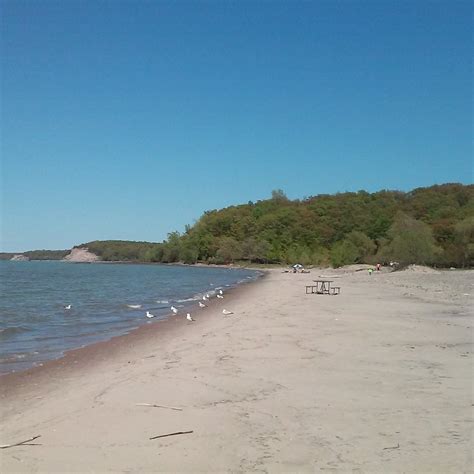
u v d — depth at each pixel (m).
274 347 16.55
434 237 98.38
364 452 7.39
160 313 31.44
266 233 159.50
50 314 31.02
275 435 8.13
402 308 30.11
